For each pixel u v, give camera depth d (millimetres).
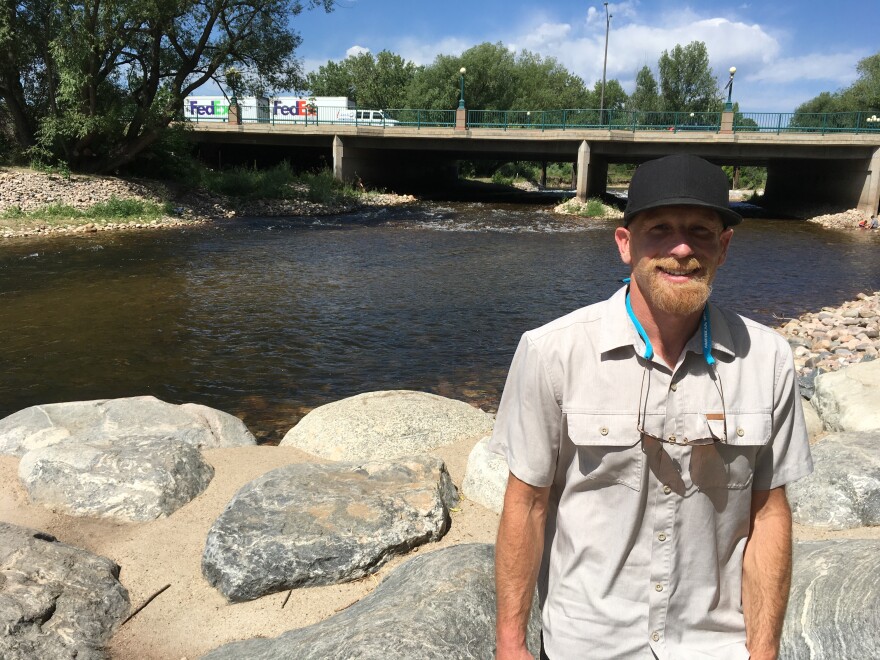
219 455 5285
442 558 3154
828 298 14289
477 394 8188
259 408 7754
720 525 1635
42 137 27594
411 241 21812
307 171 41750
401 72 73875
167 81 28656
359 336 10695
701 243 1553
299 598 3490
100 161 28562
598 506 1641
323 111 44125
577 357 1622
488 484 4465
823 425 5746
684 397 1580
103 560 3672
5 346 10023
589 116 34656
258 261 17484
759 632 1639
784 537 1644
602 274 16156
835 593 2646
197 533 4148
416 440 5355
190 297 13266
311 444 5418
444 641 2543
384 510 3928
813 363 9102
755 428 1574
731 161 42969
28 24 26203
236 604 3477
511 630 1679
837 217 30969
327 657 2496
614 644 1629
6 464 5039
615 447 1582
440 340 10516
